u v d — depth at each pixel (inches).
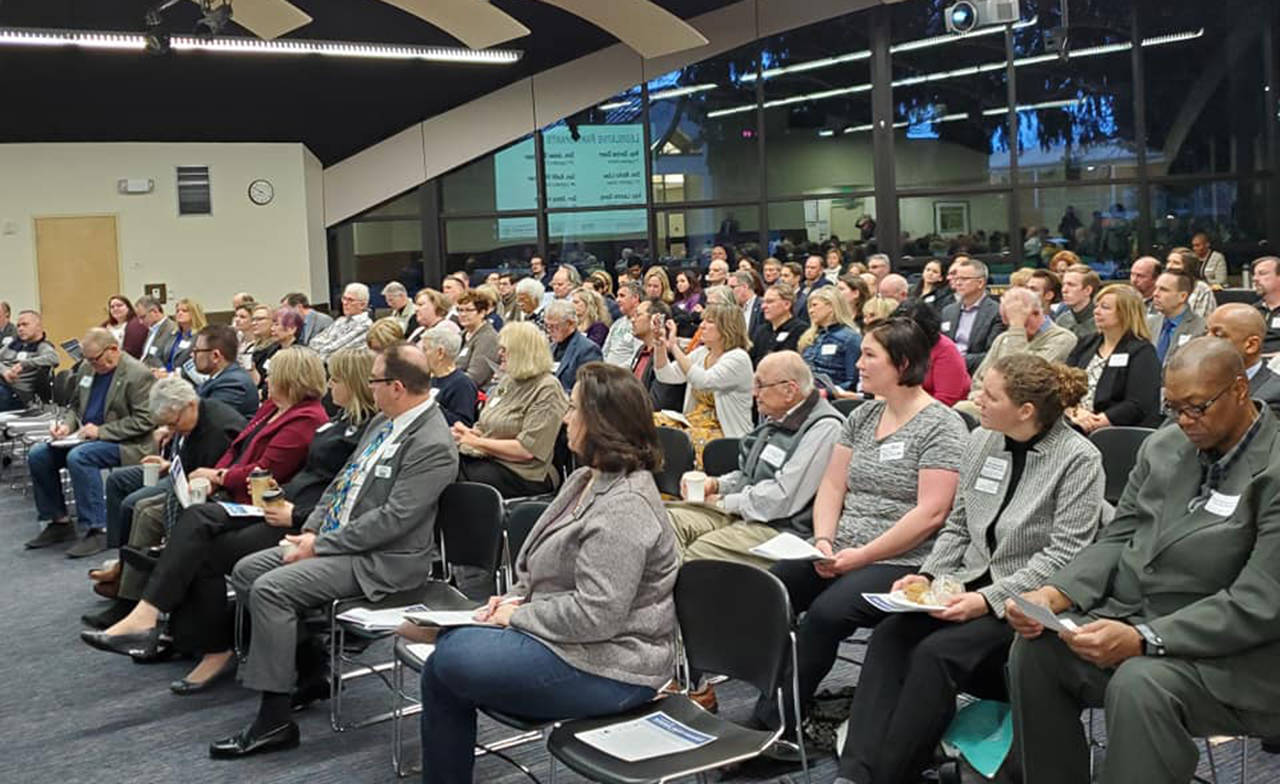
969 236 465.1
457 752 108.2
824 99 479.5
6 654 179.6
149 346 386.9
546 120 520.7
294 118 518.9
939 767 111.9
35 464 253.1
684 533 147.1
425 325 298.5
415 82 519.8
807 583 131.1
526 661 101.0
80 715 152.9
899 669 109.3
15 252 484.7
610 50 509.7
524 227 528.1
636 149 513.0
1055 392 108.7
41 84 467.2
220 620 158.1
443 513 146.6
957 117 461.1
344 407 167.2
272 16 354.9
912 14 461.4
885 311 233.1
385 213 543.2
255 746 136.6
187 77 484.7
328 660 157.3
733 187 499.8
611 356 285.1
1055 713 98.4
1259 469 90.7
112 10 402.6
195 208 509.7
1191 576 93.1
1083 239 456.1
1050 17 446.6
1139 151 448.1
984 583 112.8
